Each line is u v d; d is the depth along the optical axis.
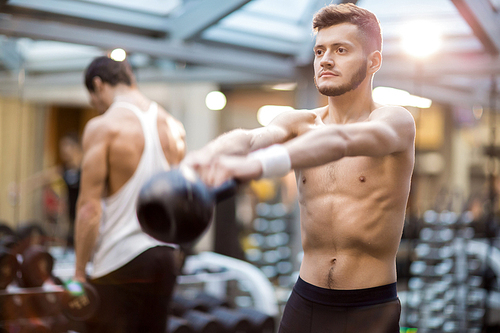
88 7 2.99
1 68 3.11
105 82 2.19
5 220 3.12
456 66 3.44
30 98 4.02
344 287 1.20
